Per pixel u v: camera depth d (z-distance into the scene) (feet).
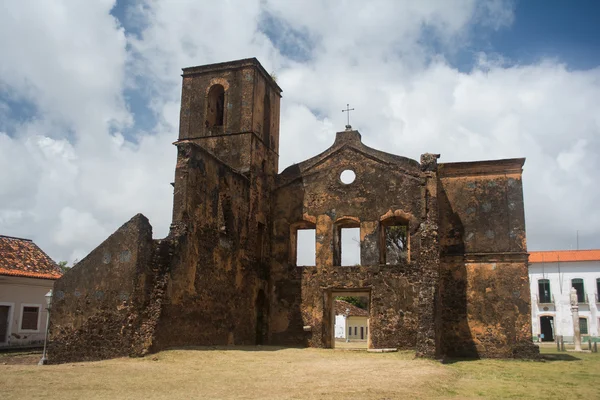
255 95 87.40
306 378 43.06
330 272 83.82
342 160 87.35
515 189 80.89
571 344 154.61
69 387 36.35
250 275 81.00
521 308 77.20
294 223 88.28
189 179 66.18
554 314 179.83
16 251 109.40
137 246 59.26
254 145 85.71
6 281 99.96
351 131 87.76
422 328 66.59
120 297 58.75
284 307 85.15
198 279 66.85
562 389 44.27
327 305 83.51
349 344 130.72
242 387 38.09
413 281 79.15
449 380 46.91
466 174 82.99
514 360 74.59
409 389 39.40
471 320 78.54
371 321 79.56
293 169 90.17
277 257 87.51
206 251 69.21
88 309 60.13
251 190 83.10
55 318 61.57
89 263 61.57
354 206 84.94
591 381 50.11
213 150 86.07
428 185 74.74
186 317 63.52
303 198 88.33
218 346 67.62
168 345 59.36
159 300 58.80
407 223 84.58
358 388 38.58
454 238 81.46
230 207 76.74
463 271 80.23
